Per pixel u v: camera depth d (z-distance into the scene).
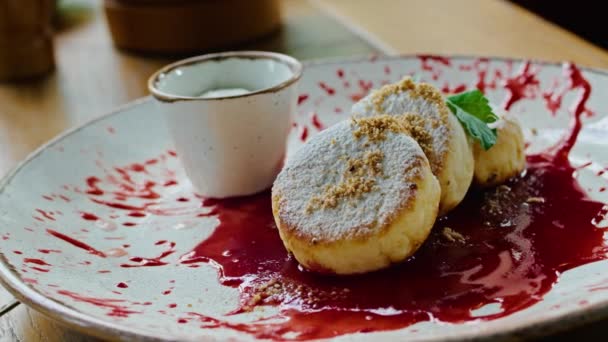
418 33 0.64
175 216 0.45
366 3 0.74
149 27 0.66
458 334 0.33
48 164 0.46
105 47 0.70
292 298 0.38
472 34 0.62
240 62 0.49
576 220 0.41
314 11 0.74
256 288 0.39
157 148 0.50
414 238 0.39
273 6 0.68
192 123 0.45
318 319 0.37
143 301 0.39
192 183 0.47
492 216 0.42
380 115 0.43
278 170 0.47
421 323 0.36
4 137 0.55
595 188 0.43
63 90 0.62
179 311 0.38
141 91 0.60
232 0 0.65
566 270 0.38
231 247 0.42
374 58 0.54
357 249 0.38
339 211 0.39
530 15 0.65
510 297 0.37
